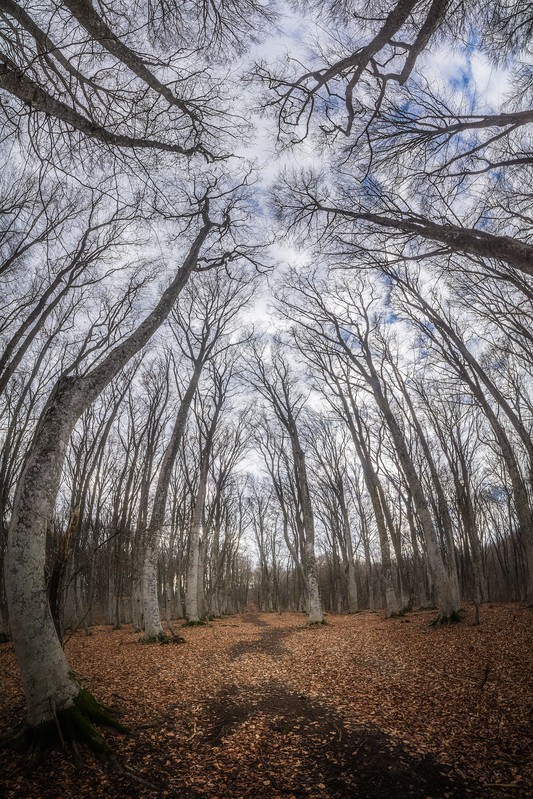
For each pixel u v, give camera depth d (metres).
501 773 4.38
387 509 24.75
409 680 7.57
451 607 13.91
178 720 5.71
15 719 5.27
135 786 4.11
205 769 4.51
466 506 18.62
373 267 6.98
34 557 4.70
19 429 14.81
